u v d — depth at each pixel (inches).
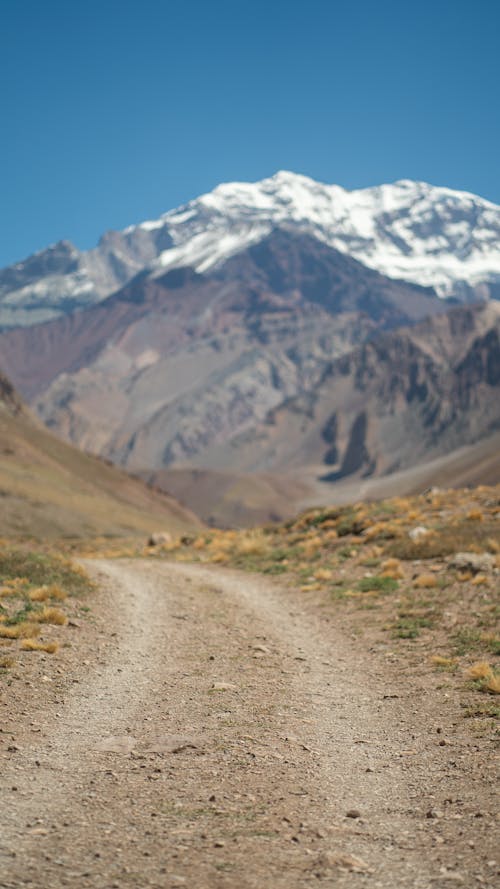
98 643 696.4
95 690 534.3
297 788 358.0
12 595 861.8
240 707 502.6
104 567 1368.1
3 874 256.5
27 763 379.2
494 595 832.9
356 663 649.0
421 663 623.8
